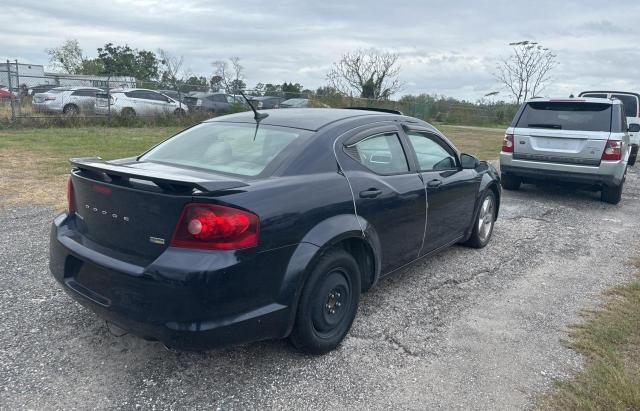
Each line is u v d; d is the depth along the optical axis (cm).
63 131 1678
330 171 341
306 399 285
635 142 1355
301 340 316
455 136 2289
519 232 648
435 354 338
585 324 384
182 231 267
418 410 278
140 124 2033
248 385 296
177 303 260
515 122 864
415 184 414
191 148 371
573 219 730
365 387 298
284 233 291
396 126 424
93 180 303
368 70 3847
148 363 313
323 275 317
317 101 2792
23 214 631
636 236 648
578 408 280
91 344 331
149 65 5734
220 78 3672
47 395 278
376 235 366
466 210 513
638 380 304
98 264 288
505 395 293
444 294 438
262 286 284
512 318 394
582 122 803
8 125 1697
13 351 319
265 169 319
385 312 398
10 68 1770
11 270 448
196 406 275
